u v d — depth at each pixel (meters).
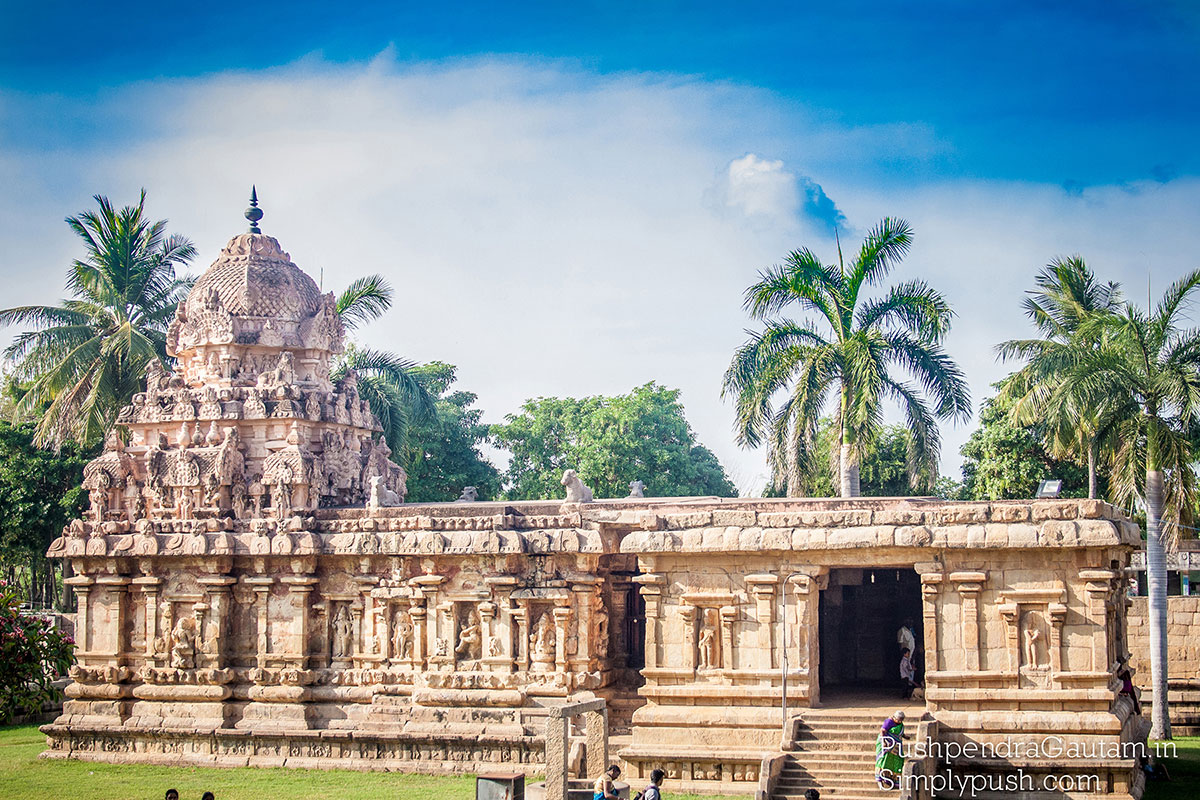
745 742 30.75
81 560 37.84
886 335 39.31
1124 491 34.69
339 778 33.16
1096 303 38.81
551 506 35.75
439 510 36.28
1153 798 29.17
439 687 34.25
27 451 54.41
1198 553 44.03
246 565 36.91
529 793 27.38
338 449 39.06
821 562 30.97
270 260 40.41
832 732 29.39
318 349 39.59
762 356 39.78
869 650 38.84
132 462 38.72
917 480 39.34
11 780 33.56
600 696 33.88
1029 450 53.34
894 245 39.78
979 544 29.30
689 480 66.38
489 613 34.22
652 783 25.16
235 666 36.78
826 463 45.88
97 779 33.62
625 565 35.78
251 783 32.62
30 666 27.06
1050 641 29.06
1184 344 34.41
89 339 48.38
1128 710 30.47
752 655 31.28
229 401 38.25
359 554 35.47
